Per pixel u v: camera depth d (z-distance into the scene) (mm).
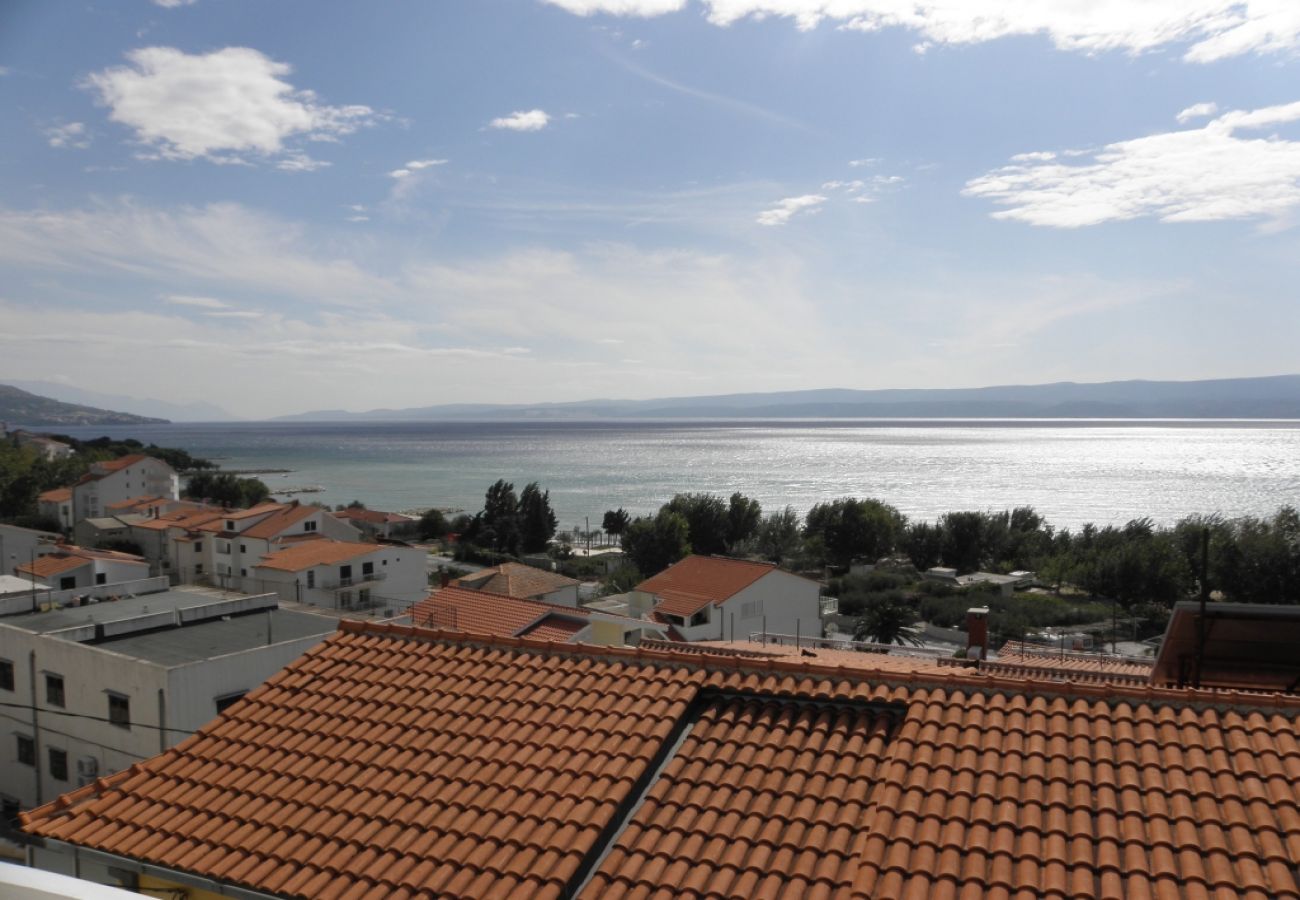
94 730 28531
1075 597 88250
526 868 8938
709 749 10602
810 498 186875
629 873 8789
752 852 8969
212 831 10398
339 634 14562
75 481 133625
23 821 11125
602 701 11617
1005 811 8805
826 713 10984
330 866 9453
